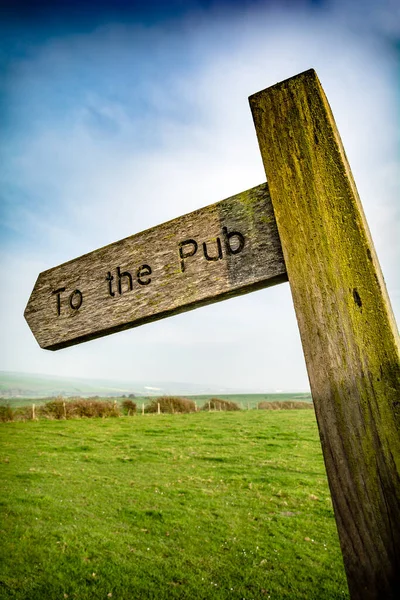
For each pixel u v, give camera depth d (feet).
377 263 4.24
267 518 29.91
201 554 24.09
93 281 5.84
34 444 62.08
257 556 23.70
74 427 82.48
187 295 4.99
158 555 23.94
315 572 21.66
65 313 5.92
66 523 28.81
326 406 3.68
